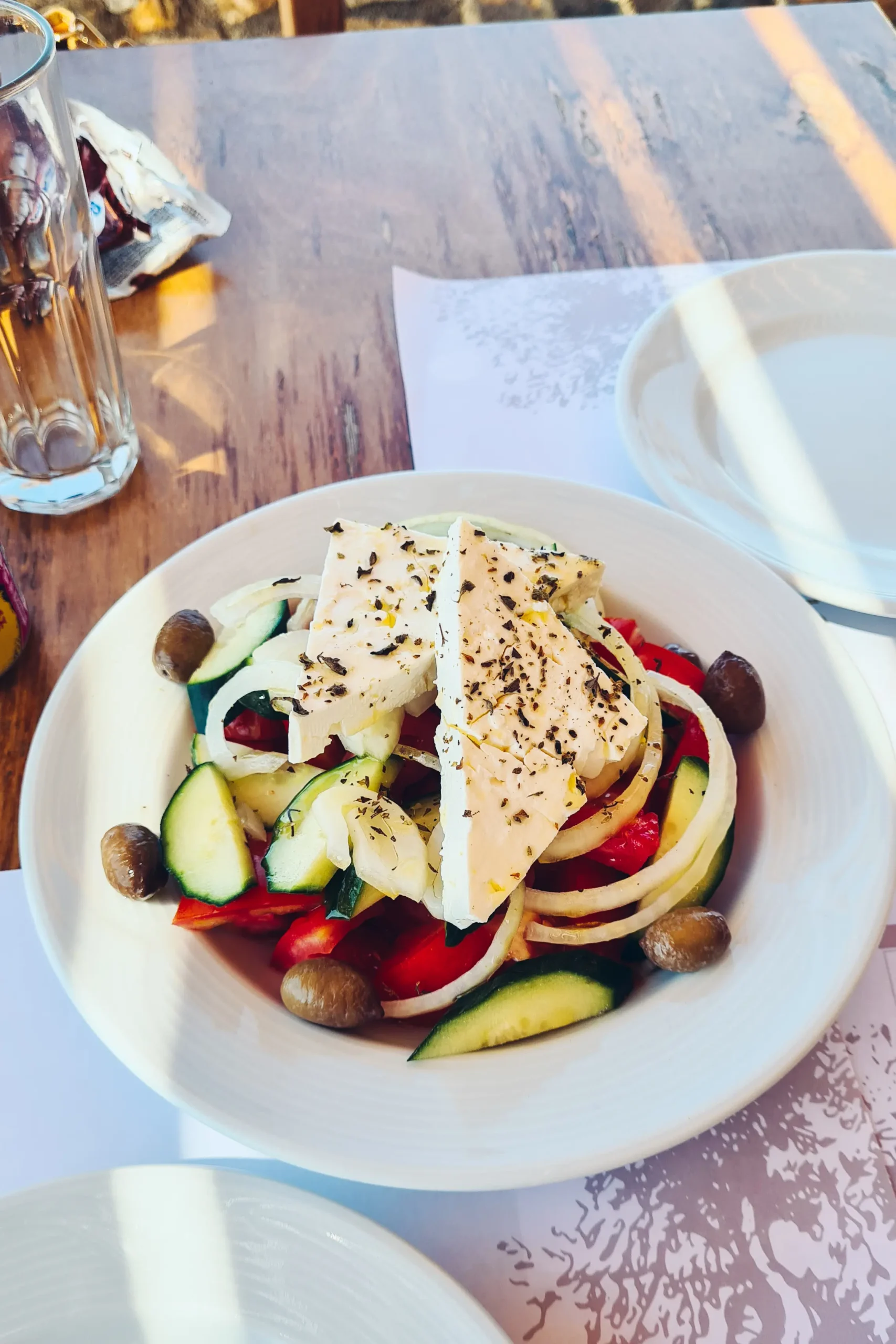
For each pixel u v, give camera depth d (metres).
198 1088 0.36
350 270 0.65
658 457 0.52
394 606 0.44
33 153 0.49
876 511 0.52
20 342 0.52
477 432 0.57
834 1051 0.40
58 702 0.43
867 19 0.84
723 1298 0.36
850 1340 0.35
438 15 1.41
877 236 0.67
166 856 0.41
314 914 0.41
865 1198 0.37
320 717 0.41
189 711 0.45
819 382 0.58
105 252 0.63
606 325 0.62
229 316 0.62
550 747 0.41
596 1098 0.36
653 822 0.43
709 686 0.44
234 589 0.47
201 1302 0.33
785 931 0.39
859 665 0.49
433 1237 0.37
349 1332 0.33
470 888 0.38
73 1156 0.38
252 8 1.37
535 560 0.44
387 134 0.73
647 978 0.40
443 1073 0.37
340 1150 0.35
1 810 0.45
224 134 0.72
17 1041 0.40
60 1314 0.33
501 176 0.70
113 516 0.54
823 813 0.42
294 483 0.55
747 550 0.49
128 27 1.35
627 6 1.39
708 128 0.74
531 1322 0.35
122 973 0.38
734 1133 0.38
